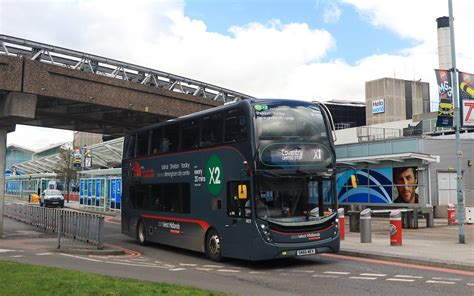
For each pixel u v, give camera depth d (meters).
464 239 15.95
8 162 116.25
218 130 13.63
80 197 47.25
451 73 16.34
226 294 8.11
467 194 30.94
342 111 94.56
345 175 34.72
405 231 21.14
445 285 9.58
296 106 12.84
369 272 11.34
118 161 42.09
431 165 30.11
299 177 12.43
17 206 31.00
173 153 16.16
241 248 12.29
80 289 8.08
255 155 12.02
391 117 91.50
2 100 18.84
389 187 31.31
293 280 10.44
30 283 8.59
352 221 21.33
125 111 22.09
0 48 19.47
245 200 12.23
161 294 7.69
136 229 18.84
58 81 19.00
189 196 14.99
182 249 17.23
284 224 11.95
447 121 16.17
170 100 23.28
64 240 18.53
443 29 69.06
